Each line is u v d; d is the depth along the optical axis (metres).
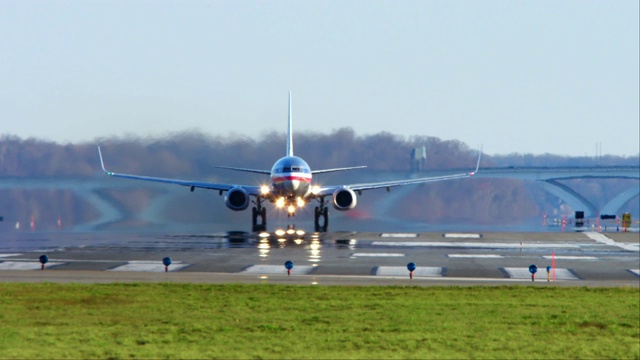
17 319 97.50
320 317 100.31
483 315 103.06
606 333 92.31
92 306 107.12
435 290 126.19
